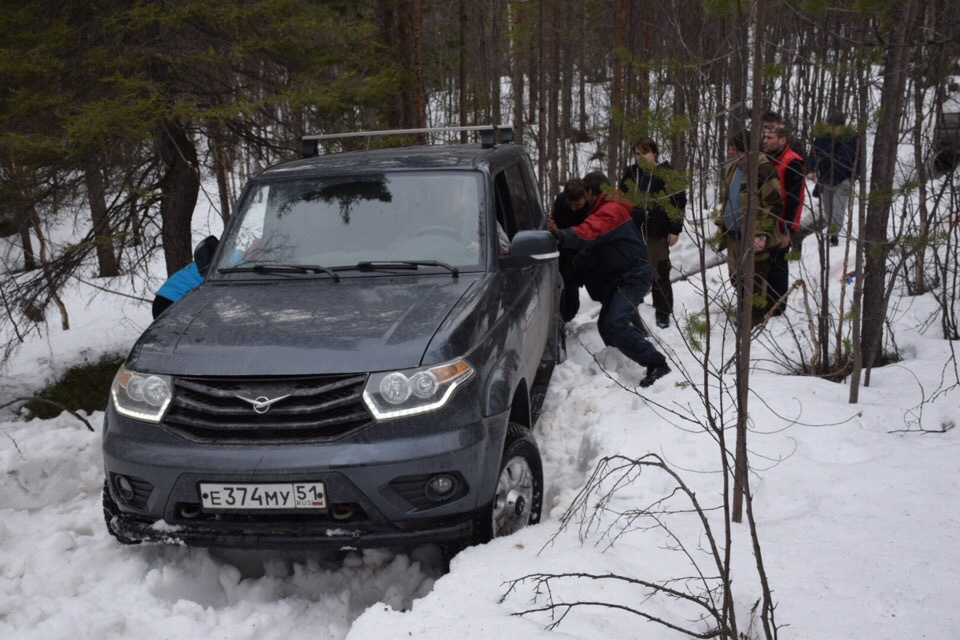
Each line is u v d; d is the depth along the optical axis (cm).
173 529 336
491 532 349
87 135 666
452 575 315
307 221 455
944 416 451
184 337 361
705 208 394
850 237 467
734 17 308
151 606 342
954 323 587
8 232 817
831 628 265
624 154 1308
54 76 728
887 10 423
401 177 467
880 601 278
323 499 319
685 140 340
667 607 289
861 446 423
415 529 329
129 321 1212
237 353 340
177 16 711
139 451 334
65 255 823
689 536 341
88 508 452
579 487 433
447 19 1680
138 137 692
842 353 555
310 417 327
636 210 677
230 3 737
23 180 748
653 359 569
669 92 327
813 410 465
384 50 998
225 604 363
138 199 848
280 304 389
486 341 370
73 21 759
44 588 358
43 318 840
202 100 771
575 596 293
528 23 1856
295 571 374
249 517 330
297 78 815
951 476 377
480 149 530
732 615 248
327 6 1031
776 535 335
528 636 267
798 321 587
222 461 322
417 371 330
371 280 415
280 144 870
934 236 450
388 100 969
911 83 532
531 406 498
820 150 497
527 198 568
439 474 327
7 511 455
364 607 356
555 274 597
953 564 299
